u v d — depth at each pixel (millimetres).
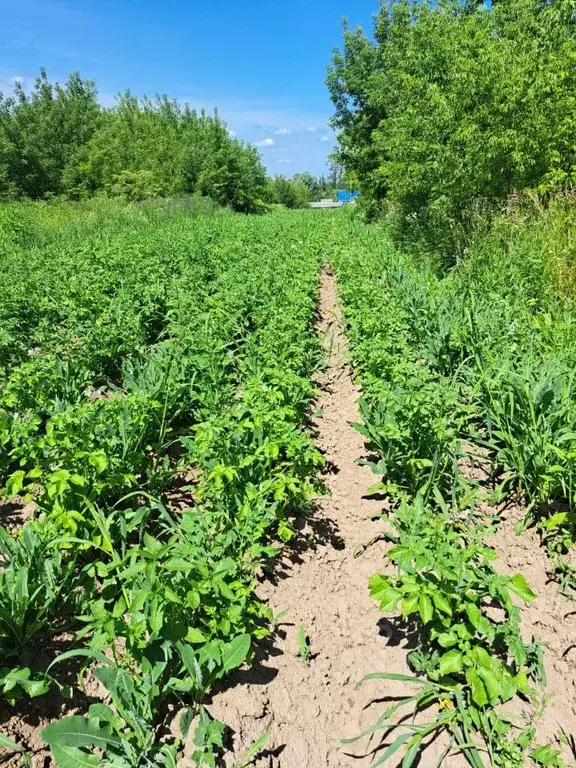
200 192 37156
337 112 27109
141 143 37594
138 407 4047
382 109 24250
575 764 2438
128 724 2438
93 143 34094
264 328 6273
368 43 25438
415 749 2439
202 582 2654
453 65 10883
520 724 2576
